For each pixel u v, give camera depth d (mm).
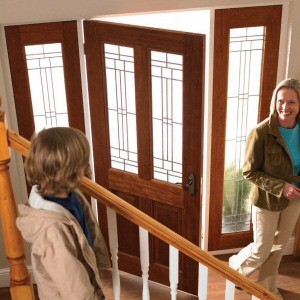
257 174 3223
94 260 1735
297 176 3252
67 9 3250
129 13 3318
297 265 4141
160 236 2029
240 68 3764
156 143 3584
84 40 3420
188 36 3088
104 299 1877
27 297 2016
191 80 3191
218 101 3816
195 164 3412
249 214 4270
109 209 1978
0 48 3312
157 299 3697
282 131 3150
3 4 3162
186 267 3744
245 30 3639
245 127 3965
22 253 1938
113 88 3557
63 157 1516
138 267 3912
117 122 3660
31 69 3500
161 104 3447
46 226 1584
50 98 3621
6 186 1830
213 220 4211
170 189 3582
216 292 3863
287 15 3592
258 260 3535
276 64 3754
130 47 3312
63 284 1631
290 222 3416
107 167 3775
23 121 3590
